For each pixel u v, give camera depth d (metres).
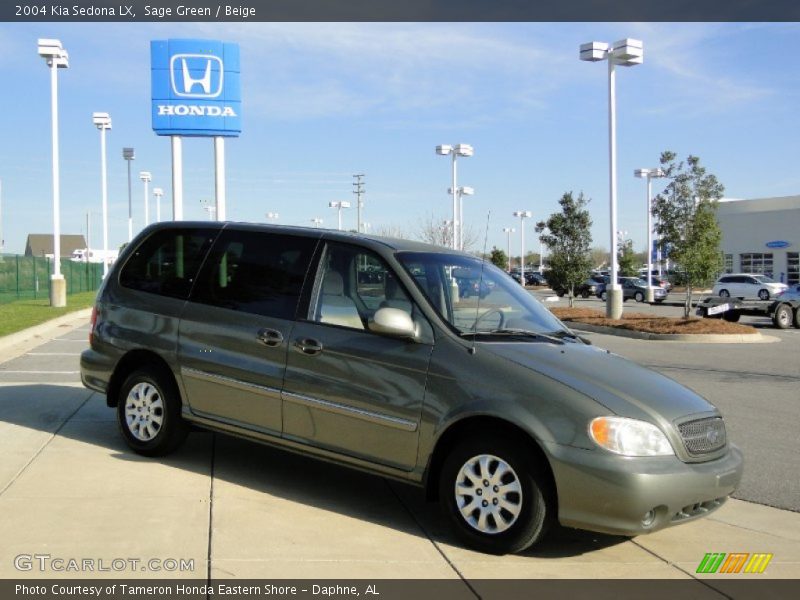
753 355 16.94
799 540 5.50
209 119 23.59
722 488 4.98
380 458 5.39
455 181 38.84
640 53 25.00
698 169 22.94
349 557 4.73
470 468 4.99
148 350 6.65
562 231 31.12
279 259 6.22
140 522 5.13
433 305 5.46
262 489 5.98
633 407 4.84
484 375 5.05
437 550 4.93
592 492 4.63
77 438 7.33
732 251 60.19
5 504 5.39
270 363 5.90
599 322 24.06
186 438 7.07
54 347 16.30
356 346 5.53
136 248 7.12
